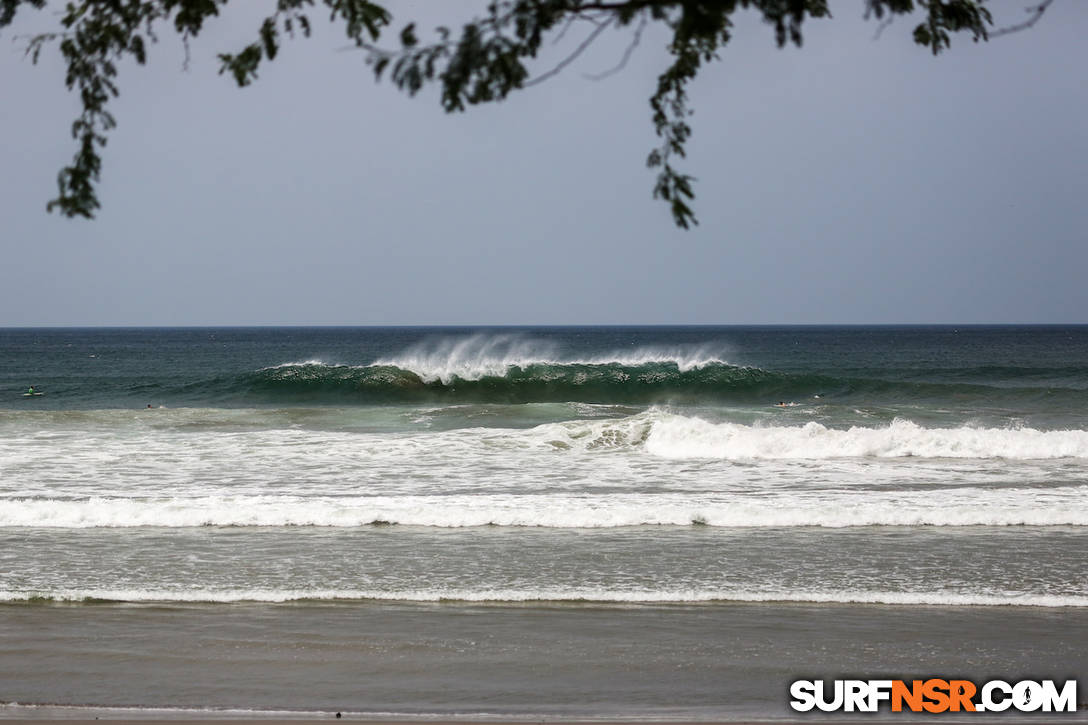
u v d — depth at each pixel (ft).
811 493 162.71
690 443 218.79
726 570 112.88
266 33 39.06
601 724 69.15
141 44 39.60
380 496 160.04
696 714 71.72
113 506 140.05
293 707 72.33
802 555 120.16
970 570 113.50
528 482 176.45
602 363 463.83
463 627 93.04
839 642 89.35
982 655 86.12
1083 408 328.49
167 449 216.74
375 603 100.58
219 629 91.86
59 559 116.47
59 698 74.02
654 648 87.30
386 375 438.81
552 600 101.86
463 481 177.37
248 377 453.17
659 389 436.76
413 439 230.07
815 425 233.96
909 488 168.96
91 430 257.14
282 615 96.53
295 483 174.70
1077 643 89.25
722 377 436.35
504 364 454.81
